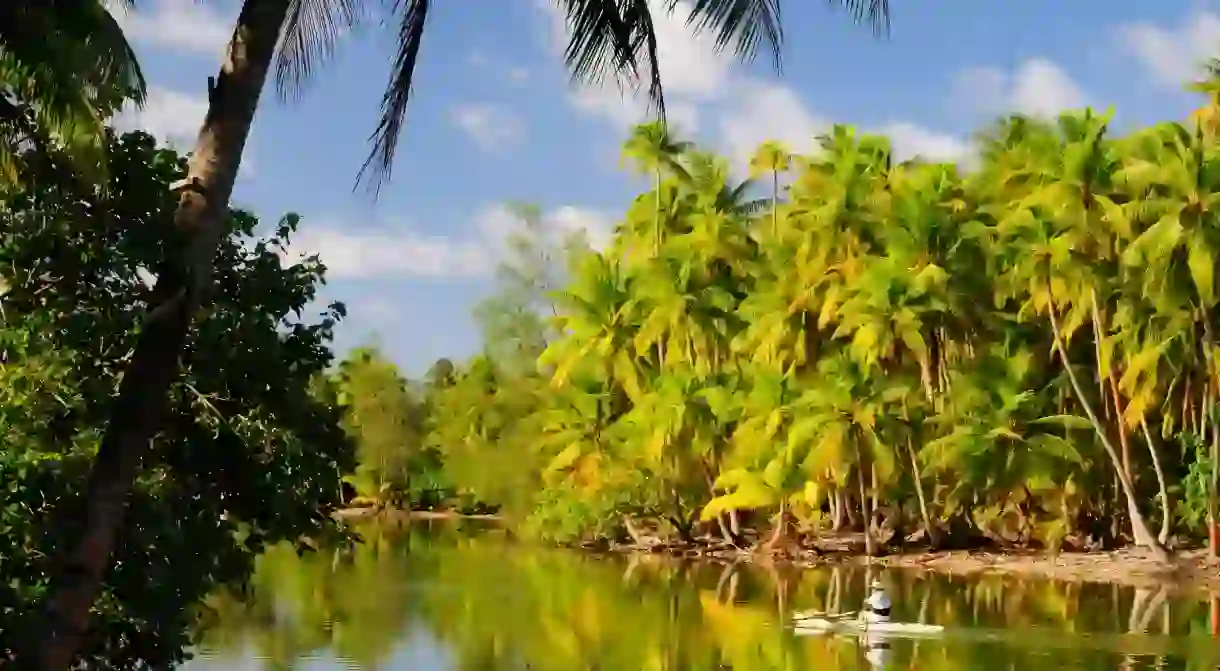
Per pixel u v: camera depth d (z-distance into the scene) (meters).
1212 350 45.72
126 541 12.99
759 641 29.28
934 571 48.28
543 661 26.27
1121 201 49.50
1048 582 43.94
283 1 10.30
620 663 26.25
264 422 14.69
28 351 12.44
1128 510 54.47
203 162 10.10
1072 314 49.62
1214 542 46.97
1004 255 53.03
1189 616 33.62
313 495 15.27
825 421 52.75
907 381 56.59
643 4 10.74
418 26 10.64
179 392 14.13
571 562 51.91
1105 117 48.78
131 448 9.82
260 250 14.96
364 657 25.77
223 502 14.66
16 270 12.79
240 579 15.65
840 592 40.66
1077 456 50.62
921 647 28.25
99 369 13.17
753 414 57.06
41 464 12.02
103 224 12.80
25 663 9.91
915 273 53.72
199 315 13.82
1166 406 48.84
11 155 12.51
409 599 36.16
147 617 13.34
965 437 50.81
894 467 53.00
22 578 12.02
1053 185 47.84
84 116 11.87
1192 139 45.72
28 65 11.40
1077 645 28.45
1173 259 45.19
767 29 10.34
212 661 24.64
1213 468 46.72
